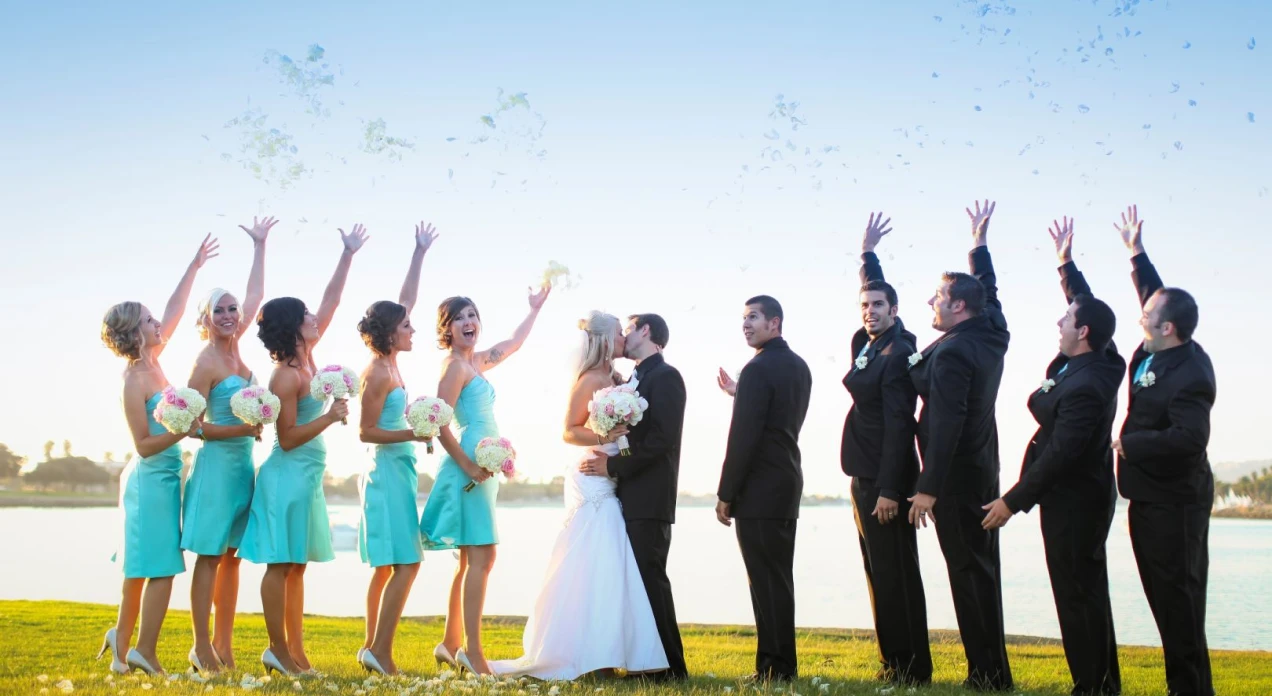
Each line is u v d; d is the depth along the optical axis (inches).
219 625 249.4
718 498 240.7
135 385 231.9
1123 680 255.8
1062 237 252.4
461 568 255.4
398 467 243.6
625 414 228.1
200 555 235.8
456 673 227.6
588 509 239.6
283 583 236.1
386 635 239.8
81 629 352.5
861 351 248.2
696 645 350.3
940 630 434.3
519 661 240.8
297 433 235.9
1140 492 209.9
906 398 232.1
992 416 229.6
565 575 235.9
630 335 249.4
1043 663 299.6
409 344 247.8
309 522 240.4
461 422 253.6
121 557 233.3
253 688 201.9
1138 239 238.8
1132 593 676.7
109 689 197.6
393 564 241.1
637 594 234.8
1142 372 214.5
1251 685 262.7
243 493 240.5
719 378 273.0
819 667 277.9
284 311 242.1
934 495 219.3
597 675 234.7
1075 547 217.0
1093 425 211.3
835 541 1395.2
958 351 221.3
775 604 237.1
